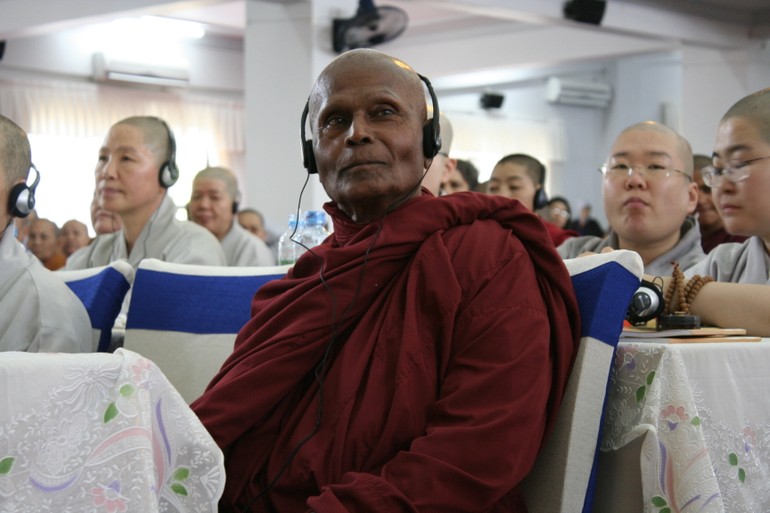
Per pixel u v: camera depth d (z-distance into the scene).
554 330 1.30
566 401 1.30
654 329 1.48
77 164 9.68
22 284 1.77
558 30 8.65
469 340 1.28
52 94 9.54
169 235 2.66
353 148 1.40
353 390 1.28
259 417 1.32
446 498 1.15
